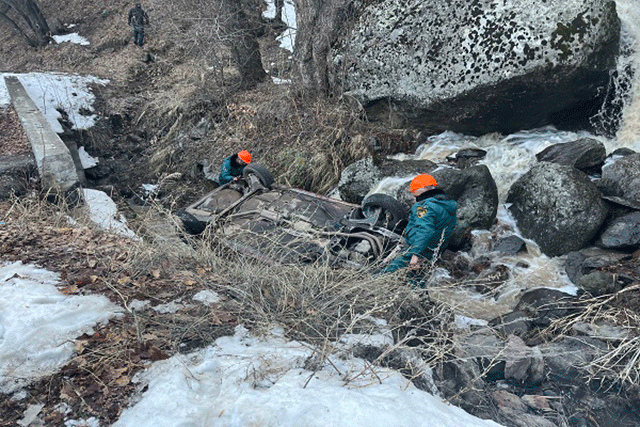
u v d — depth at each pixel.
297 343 3.34
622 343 4.14
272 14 16.27
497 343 4.27
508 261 6.50
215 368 3.03
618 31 7.82
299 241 5.37
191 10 12.89
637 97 7.94
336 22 10.11
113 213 6.66
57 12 20.44
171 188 10.07
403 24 9.30
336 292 3.95
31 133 8.01
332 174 8.90
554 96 8.14
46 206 5.90
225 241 5.29
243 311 3.68
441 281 6.14
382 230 5.50
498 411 3.53
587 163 7.38
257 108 10.63
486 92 8.32
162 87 13.77
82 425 2.67
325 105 10.15
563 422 3.57
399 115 9.76
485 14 8.35
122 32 17.95
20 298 3.54
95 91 13.07
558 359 4.20
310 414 2.53
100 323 3.41
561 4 7.74
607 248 6.18
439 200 4.75
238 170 7.16
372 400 2.67
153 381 2.94
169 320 3.51
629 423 3.60
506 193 7.71
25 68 17.56
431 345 3.49
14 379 2.92
